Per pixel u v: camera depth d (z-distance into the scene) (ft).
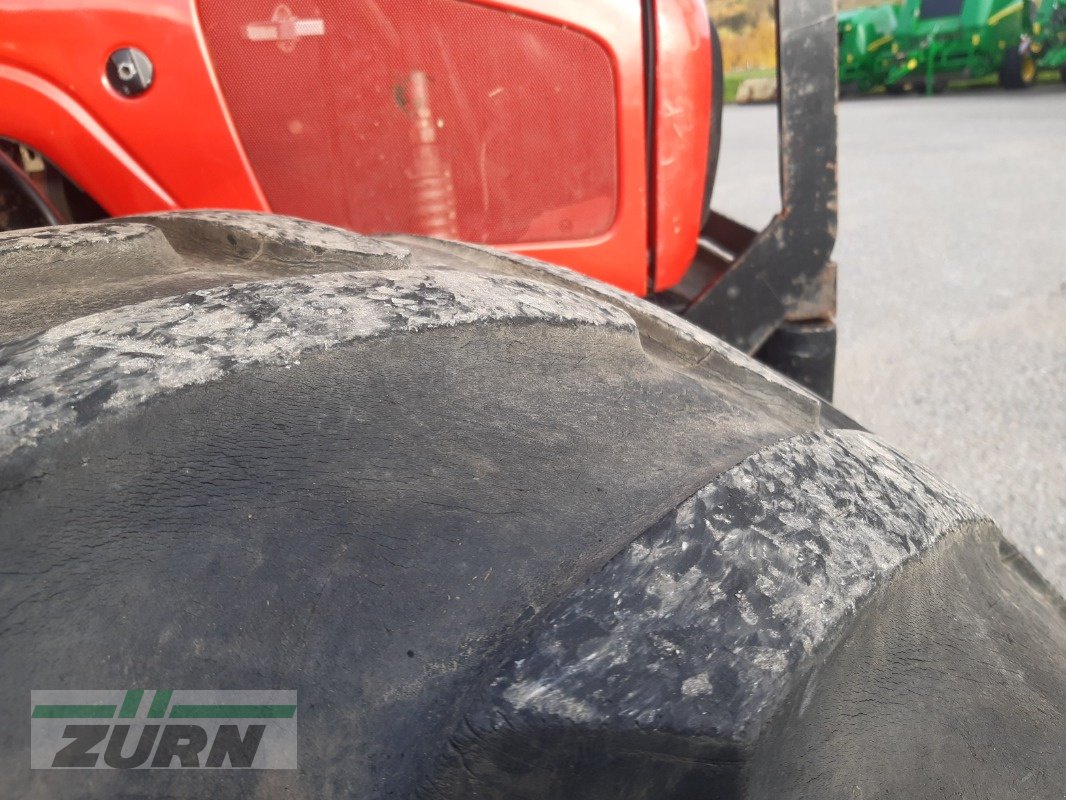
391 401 1.66
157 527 1.38
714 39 5.66
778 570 1.50
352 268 2.44
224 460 1.46
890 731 1.56
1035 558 6.40
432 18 4.78
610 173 5.11
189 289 2.14
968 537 2.10
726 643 1.38
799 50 5.45
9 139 4.74
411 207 5.05
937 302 12.72
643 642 1.38
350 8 4.74
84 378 1.40
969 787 1.65
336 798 1.33
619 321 2.21
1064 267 13.93
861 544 1.63
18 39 4.55
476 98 4.93
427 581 1.48
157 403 1.42
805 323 5.94
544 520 1.60
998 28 42.22
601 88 4.97
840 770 1.46
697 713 1.32
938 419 8.88
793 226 5.70
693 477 1.77
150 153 4.78
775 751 1.36
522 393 1.85
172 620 1.33
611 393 2.01
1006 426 8.59
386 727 1.37
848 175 23.21
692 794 1.33
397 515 1.53
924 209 18.65
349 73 4.82
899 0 44.01
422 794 1.34
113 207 4.86
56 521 1.31
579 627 1.39
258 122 4.83
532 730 1.32
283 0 4.68
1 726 1.21
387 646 1.42
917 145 27.78
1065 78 44.27
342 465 1.54
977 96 42.75
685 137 5.18
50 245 2.13
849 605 1.49
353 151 4.93
